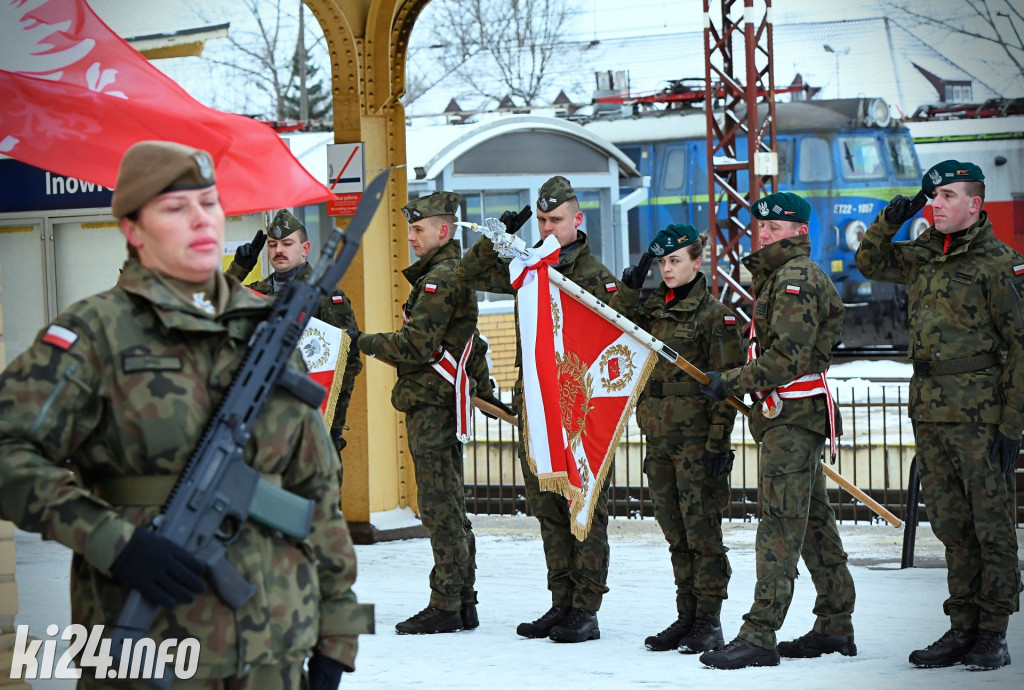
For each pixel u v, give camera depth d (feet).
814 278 19.17
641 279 20.84
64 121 20.03
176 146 8.93
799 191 72.90
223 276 9.36
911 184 72.49
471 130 59.00
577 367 20.94
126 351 8.65
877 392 50.96
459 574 22.33
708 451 20.17
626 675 18.48
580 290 20.75
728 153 61.05
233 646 8.62
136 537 8.17
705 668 18.95
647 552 30.50
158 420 8.62
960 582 19.44
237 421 8.73
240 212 23.30
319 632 9.32
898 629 21.88
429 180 57.26
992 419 18.92
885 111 72.69
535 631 21.70
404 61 32.50
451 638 21.68
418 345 21.84
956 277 19.11
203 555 8.48
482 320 59.00
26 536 33.81
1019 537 31.27
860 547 31.01
